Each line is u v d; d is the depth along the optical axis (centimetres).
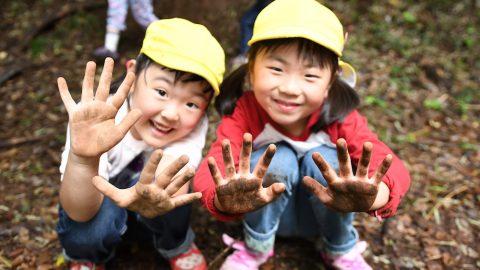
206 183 163
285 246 221
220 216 162
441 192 266
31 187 260
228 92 187
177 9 418
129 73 140
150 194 134
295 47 158
